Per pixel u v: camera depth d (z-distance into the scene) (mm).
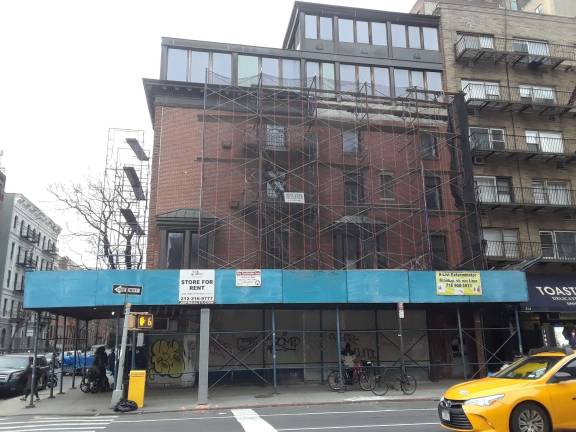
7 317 52750
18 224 55625
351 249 23438
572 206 25516
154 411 14914
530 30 29203
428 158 25109
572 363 8703
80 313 20953
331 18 26547
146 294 17500
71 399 18359
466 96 26953
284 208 22875
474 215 24406
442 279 19734
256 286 18234
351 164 24109
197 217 22344
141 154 29828
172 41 24672
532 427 8117
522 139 27047
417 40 27484
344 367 19625
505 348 23781
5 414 14977
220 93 23750
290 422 11758
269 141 23625
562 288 23938
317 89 23609
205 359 16469
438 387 20016
